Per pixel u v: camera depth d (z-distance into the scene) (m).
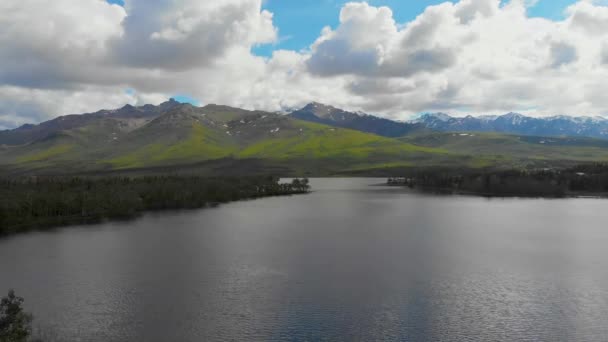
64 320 80.12
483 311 83.88
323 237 155.25
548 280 102.75
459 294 93.00
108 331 75.75
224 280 102.56
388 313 82.88
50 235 160.38
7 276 106.31
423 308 85.50
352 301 88.81
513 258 123.62
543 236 157.75
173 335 74.31
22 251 133.12
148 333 75.06
